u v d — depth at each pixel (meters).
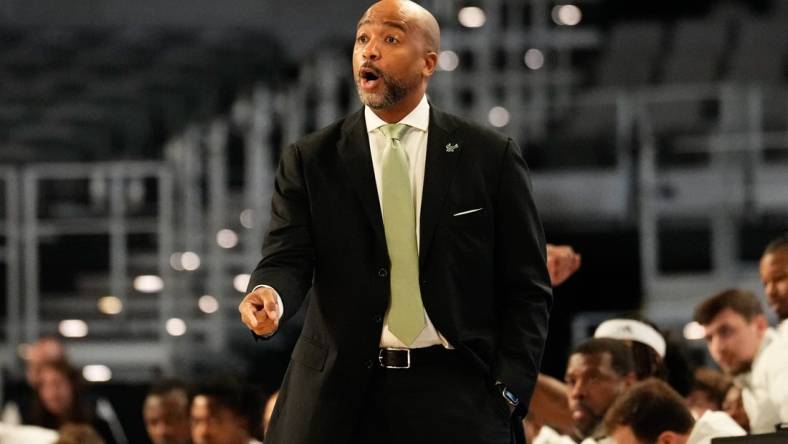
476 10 33.72
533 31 34.19
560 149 31.12
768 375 14.43
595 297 28.41
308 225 10.41
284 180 10.55
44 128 33.62
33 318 30.48
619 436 13.59
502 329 10.41
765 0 36.12
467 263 10.30
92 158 33.19
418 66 10.44
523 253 10.46
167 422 19.72
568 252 13.93
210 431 17.66
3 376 29.02
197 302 31.12
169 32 35.59
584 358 14.82
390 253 10.27
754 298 15.98
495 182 10.48
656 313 29.23
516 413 10.31
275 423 10.45
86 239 31.81
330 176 10.43
